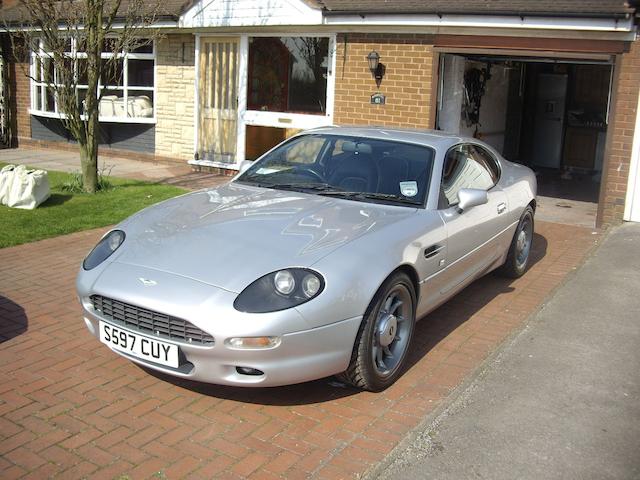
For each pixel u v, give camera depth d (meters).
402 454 3.40
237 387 4.10
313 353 3.59
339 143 5.30
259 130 12.26
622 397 4.07
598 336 5.04
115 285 3.76
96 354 4.52
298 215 4.31
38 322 5.08
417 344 4.88
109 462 3.28
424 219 4.50
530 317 5.42
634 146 8.57
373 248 3.94
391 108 10.37
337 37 10.68
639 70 8.37
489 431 3.63
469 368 4.49
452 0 9.65
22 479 3.13
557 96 13.75
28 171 8.94
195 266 3.75
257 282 3.58
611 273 6.69
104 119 13.73
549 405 3.94
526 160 14.30
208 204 4.63
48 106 15.32
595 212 9.88
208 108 12.59
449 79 10.55
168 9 12.39
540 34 8.90
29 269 6.40
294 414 3.80
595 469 3.29
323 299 3.56
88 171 9.83
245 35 11.80
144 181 11.17
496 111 12.84
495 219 5.57
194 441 3.50
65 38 9.90
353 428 3.67
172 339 3.60
